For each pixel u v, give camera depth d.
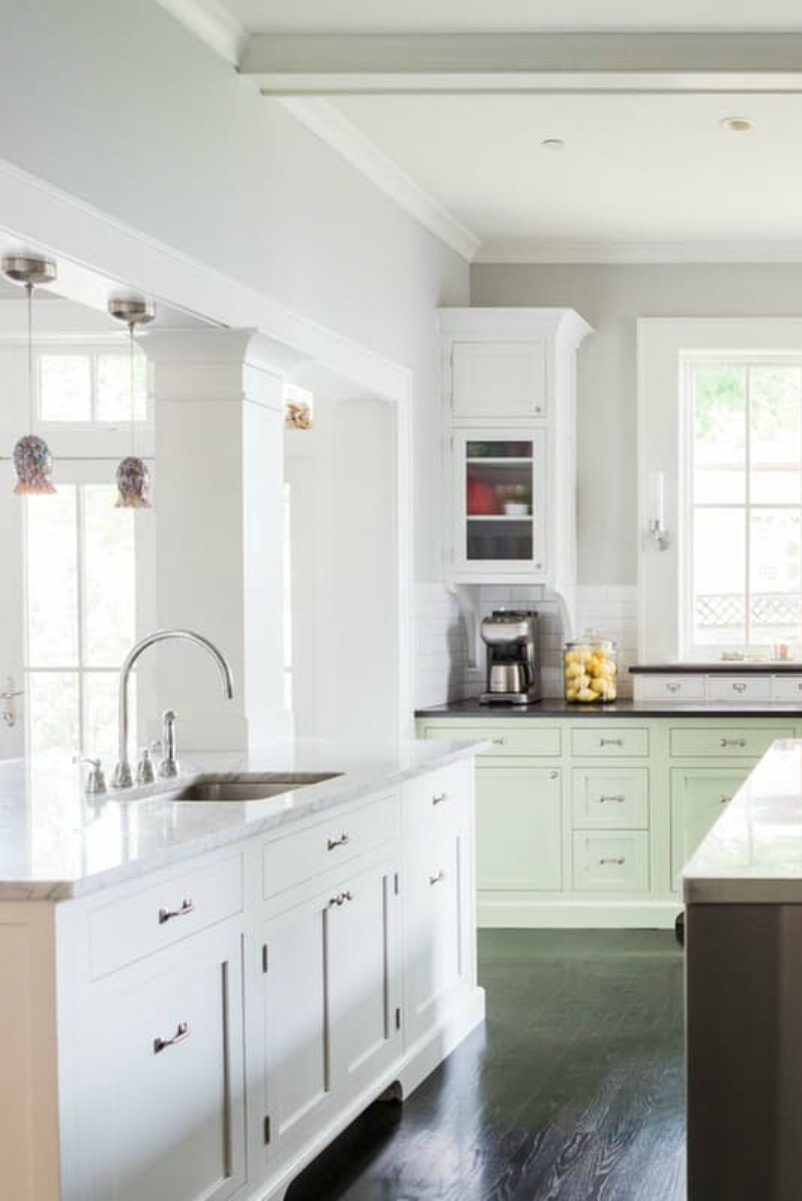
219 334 4.29
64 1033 2.38
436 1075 4.27
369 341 5.56
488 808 6.26
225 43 4.27
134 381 6.35
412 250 6.10
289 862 3.33
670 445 6.88
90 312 6.25
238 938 3.06
